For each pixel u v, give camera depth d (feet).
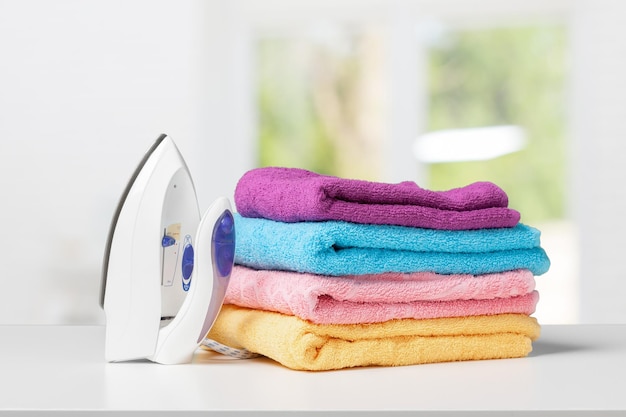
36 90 10.33
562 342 3.47
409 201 2.93
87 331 3.96
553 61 10.91
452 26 11.03
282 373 2.75
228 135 11.00
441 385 2.50
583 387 2.45
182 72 10.66
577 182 10.89
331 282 2.73
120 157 10.44
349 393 2.38
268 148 11.25
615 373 2.71
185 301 2.98
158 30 10.61
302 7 11.08
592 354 3.14
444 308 2.92
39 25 10.34
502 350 3.02
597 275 10.81
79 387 2.50
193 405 2.21
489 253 3.02
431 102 11.09
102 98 10.47
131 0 10.58
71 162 10.37
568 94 10.93
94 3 10.47
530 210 10.98
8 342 3.56
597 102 10.84
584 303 10.84
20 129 10.31
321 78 11.21
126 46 10.53
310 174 3.33
